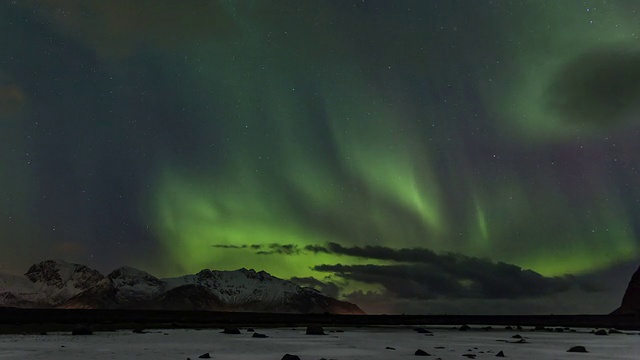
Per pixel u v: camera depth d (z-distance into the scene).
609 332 86.81
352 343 48.75
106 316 118.81
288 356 28.69
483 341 55.09
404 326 128.12
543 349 42.38
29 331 63.41
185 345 42.41
